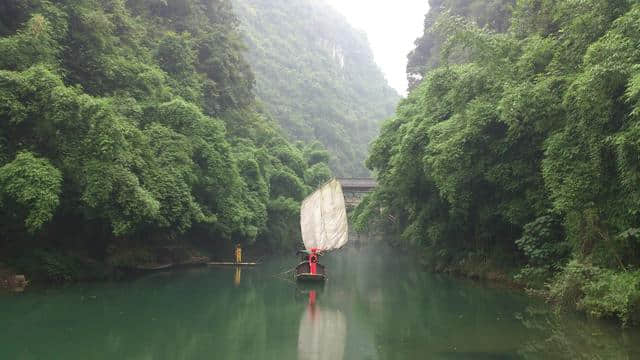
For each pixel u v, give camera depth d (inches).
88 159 934.4
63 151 927.0
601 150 636.7
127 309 786.8
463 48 1048.2
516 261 1021.8
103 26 1219.2
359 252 2290.8
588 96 605.9
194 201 1352.1
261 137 2423.7
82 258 1099.3
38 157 901.2
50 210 842.8
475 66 1035.3
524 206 903.7
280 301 888.9
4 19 1050.1
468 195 981.8
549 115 764.6
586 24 713.0
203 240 1658.5
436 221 1225.4
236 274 1293.1
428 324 681.6
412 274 1315.2
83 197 913.5
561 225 833.5
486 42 984.9
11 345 571.8
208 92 1967.3
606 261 669.9
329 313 781.9
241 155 1838.1
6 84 873.5
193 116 1390.3
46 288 951.6
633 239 634.2
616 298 590.2
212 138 1486.2
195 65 2068.2
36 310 759.7
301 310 806.5
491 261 1090.7
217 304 847.7
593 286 636.1
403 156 1197.1
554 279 796.0
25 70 923.4
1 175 829.8
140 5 1967.3
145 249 1328.7
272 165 2236.7
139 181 1090.1
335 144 4854.8
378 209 1743.4
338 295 957.2
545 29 944.9
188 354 546.3
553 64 791.1
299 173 2437.3
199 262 1558.8
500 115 865.5
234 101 2208.4
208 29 2263.8
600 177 652.1
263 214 1775.3
